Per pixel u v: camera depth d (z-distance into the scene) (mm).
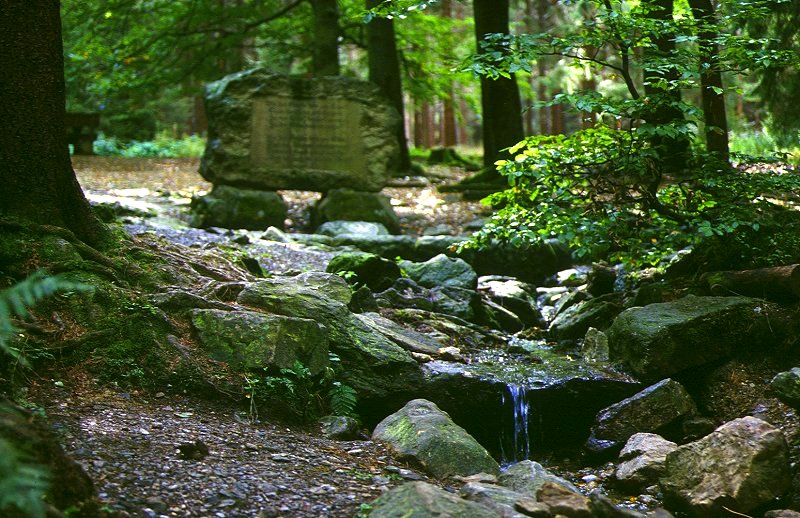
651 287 7703
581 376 6594
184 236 9805
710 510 4770
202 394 5547
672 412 6117
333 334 6496
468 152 27797
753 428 5059
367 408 6312
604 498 4223
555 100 7109
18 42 6156
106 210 8297
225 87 12320
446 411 6379
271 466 4629
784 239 7461
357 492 4430
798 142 13242
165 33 19078
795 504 4980
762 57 6922
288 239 10703
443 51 21453
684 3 11523
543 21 27094
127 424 4824
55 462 3619
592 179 8109
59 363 5387
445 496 3980
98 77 20312
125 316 5828
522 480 4941
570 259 10773
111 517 3654
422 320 7840
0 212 6125
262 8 20203
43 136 6262
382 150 12805
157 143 24938
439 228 12312
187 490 4086
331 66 16109
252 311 6352
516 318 8602
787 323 6715
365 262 8547
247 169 12234
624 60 7492
